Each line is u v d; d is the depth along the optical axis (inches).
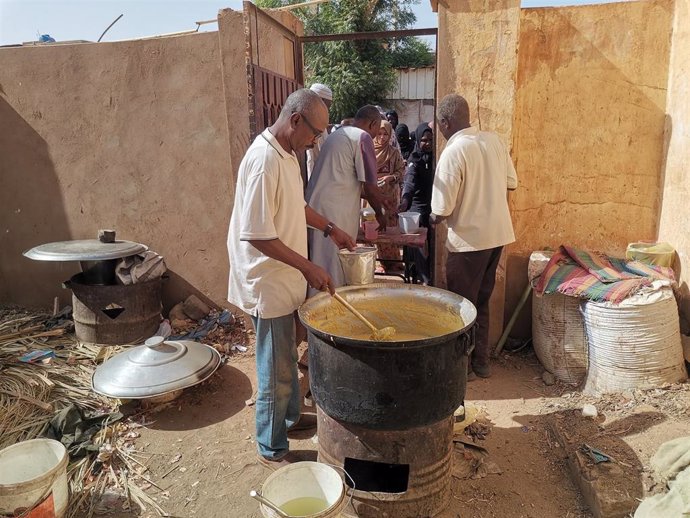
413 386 81.8
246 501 103.4
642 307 123.5
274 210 97.5
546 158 153.2
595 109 147.7
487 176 132.4
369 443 88.5
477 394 138.5
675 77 137.6
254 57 161.3
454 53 145.3
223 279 184.7
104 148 183.2
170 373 132.1
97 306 164.1
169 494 106.0
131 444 121.7
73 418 124.9
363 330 107.6
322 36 180.1
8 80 184.4
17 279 201.6
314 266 94.2
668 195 142.1
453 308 98.1
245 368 156.4
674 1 137.9
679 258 136.7
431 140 208.7
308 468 85.6
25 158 189.8
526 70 149.0
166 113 175.9
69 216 191.8
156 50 172.2
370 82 583.2
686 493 86.7
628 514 92.1
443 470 93.6
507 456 112.7
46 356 157.5
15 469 96.7
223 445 121.3
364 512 92.5
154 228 185.9
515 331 164.7
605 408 122.0
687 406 116.3
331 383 85.9
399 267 230.1
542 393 137.6
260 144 96.7
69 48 177.8
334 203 149.2
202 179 178.1
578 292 131.5
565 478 105.7
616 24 142.3
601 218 153.4
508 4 139.1
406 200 214.7
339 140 148.8
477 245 134.2
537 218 157.2
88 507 102.4
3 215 196.4
